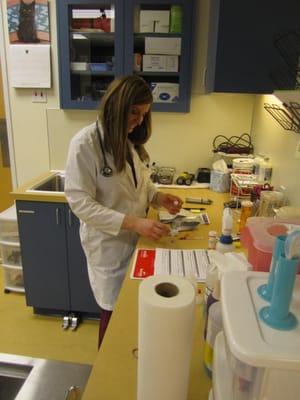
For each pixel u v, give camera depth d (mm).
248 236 916
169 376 547
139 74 2227
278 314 488
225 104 2395
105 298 1487
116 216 1325
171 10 2098
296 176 1506
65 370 818
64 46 2164
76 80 2297
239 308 511
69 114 2502
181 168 2547
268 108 1793
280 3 1557
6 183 2936
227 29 1600
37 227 2070
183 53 2139
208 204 1873
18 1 2299
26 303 2250
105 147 1354
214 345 662
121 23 2086
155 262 1146
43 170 2648
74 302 2219
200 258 1177
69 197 1355
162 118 2455
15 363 847
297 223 949
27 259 2150
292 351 438
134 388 650
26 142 2604
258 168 2000
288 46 1596
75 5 2105
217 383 578
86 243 1484
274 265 522
